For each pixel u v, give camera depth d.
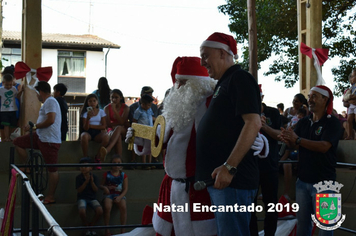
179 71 2.91
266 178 4.02
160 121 2.92
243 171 2.45
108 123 6.80
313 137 3.85
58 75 23.28
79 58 23.64
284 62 15.22
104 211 5.80
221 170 2.26
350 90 6.94
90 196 5.82
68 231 5.75
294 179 6.41
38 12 7.18
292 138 3.70
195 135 2.81
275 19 14.30
